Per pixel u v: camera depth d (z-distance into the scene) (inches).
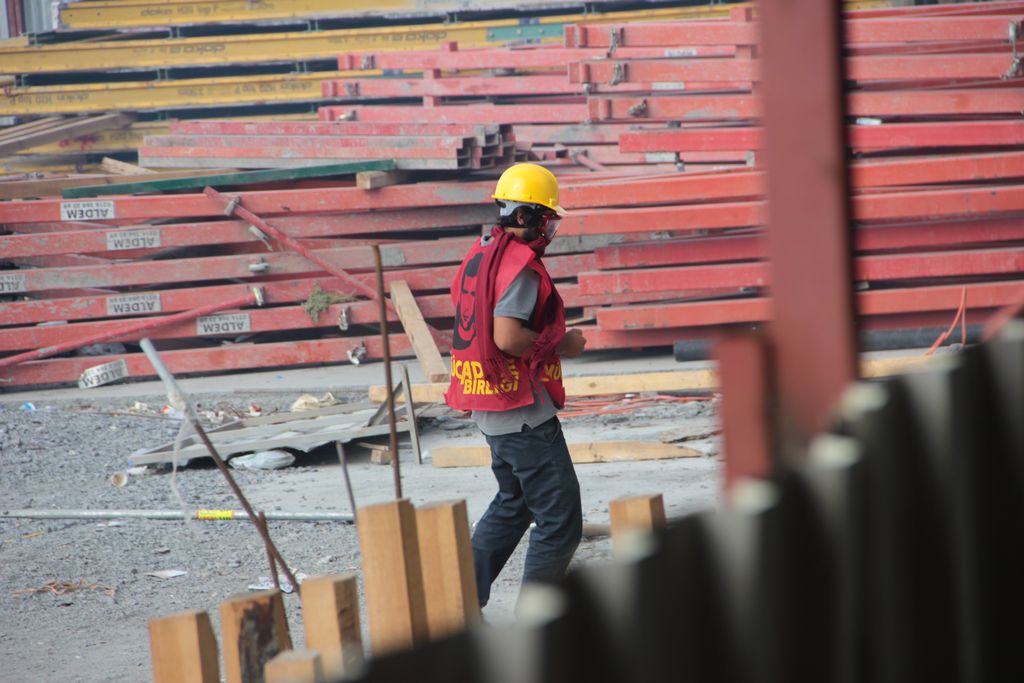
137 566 999.6
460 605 458.0
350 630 419.8
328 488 1234.0
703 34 1755.7
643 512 396.2
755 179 1673.2
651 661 142.9
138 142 2977.4
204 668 423.5
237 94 2938.0
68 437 1545.3
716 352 184.2
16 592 942.4
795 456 176.1
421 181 1983.3
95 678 753.0
